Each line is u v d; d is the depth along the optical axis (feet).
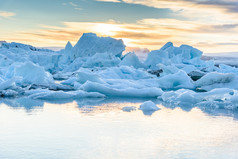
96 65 135.95
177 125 24.34
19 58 150.61
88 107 34.40
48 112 30.12
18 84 62.44
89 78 60.39
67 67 144.46
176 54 146.72
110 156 16.08
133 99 44.42
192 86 68.49
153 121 25.98
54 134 20.65
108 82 60.75
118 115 28.86
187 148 17.70
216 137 20.40
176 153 16.72
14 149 17.10
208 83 64.69
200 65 132.87
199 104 37.96
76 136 20.17
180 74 70.95
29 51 191.83
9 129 22.03
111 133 21.18
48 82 63.05
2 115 28.02
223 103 37.17
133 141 19.12
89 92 47.52
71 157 15.83
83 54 171.01
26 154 16.22
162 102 41.01
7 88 49.49
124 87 53.52
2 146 17.66
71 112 30.35
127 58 122.01
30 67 63.41
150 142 18.92
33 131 21.47
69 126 23.31
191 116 29.04
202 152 16.94
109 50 167.63
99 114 29.30
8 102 37.73
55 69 155.12
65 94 44.47
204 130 22.62
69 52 180.24
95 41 172.65
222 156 16.26
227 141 19.35
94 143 18.52
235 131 22.34
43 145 17.94
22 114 28.66
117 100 42.70
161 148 17.65
